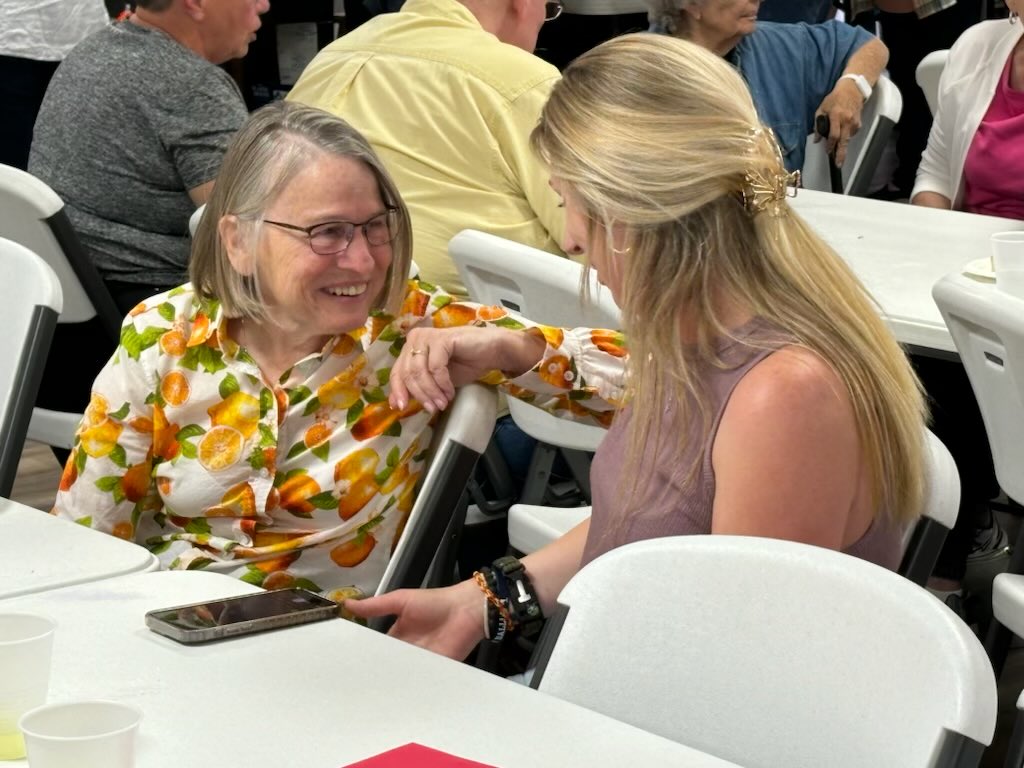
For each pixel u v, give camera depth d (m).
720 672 1.22
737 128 1.49
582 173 1.52
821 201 3.38
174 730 1.13
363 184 1.81
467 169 2.84
